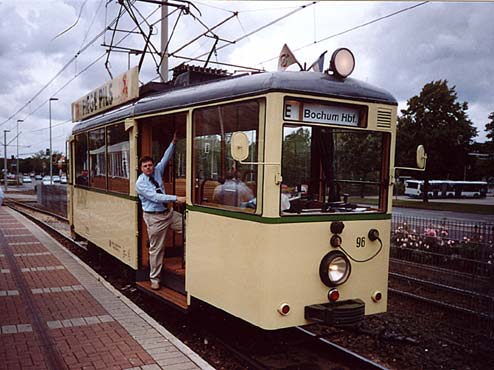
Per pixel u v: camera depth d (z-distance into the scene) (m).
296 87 4.04
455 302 6.50
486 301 5.74
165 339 4.71
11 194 43.56
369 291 4.55
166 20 11.84
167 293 5.62
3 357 4.24
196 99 4.83
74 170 10.23
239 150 3.86
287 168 4.11
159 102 5.55
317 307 4.12
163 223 5.71
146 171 5.61
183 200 5.32
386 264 4.66
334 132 4.43
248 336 5.17
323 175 4.38
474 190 44.72
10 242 11.13
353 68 4.43
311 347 4.89
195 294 4.91
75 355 4.29
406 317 6.24
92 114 8.62
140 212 6.24
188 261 5.04
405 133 29.36
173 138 5.82
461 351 5.09
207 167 4.75
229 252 4.38
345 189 4.52
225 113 4.49
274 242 3.97
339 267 4.28
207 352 4.86
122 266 7.64
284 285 4.03
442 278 6.96
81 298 6.21
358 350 5.11
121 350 4.41
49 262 8.70
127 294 7.16
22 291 6.58
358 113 4.48
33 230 13.48
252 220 4.09
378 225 4.59
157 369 3.99
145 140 6.25
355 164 4.54
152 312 6.30
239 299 4.24
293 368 4.40
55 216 19.66
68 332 4.89
